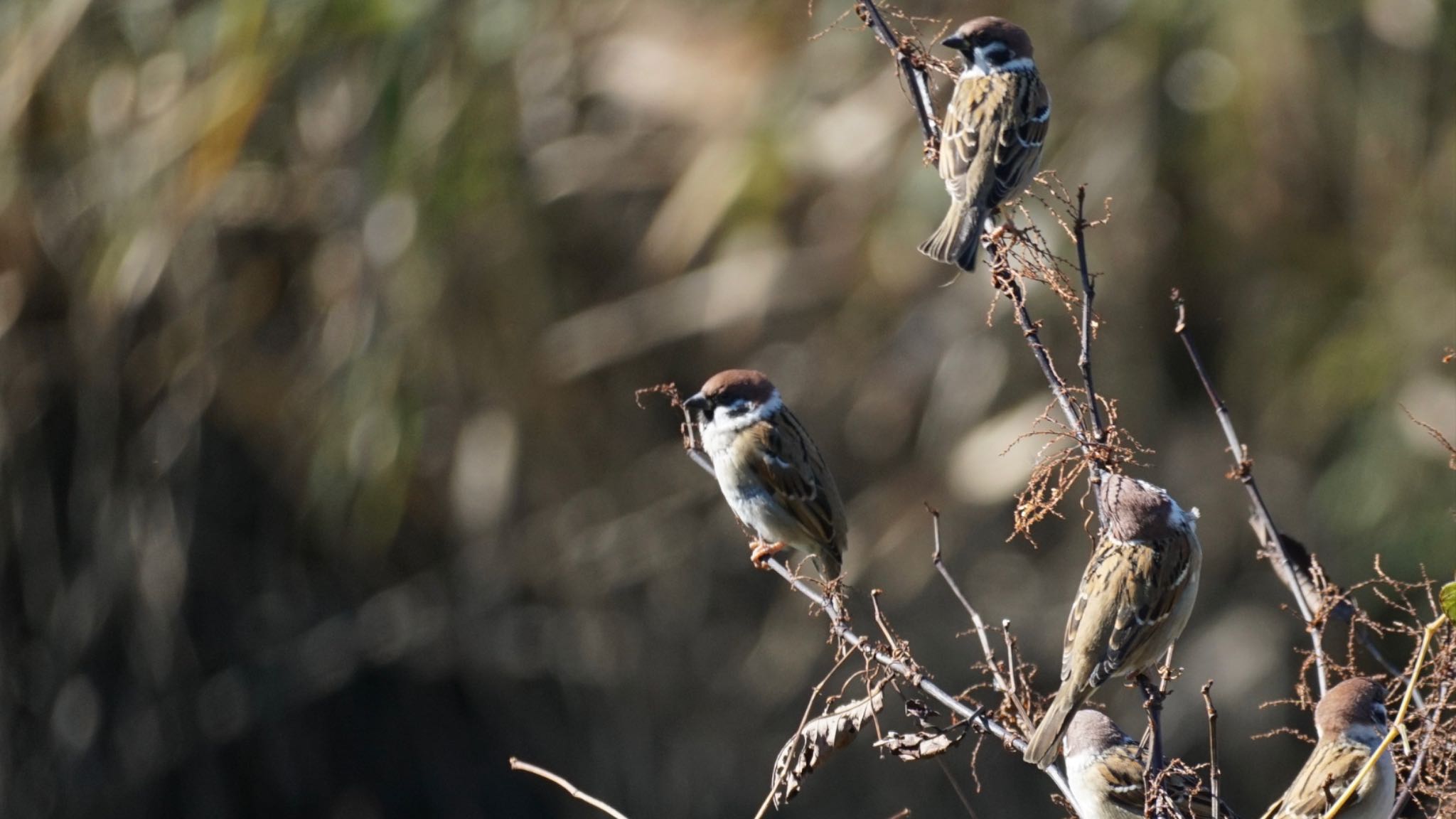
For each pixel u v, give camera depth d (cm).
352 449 1407
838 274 1456
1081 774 632
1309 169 1409
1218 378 1484
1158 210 1409
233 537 1487
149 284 1362
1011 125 700
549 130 1452
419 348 1416
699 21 1455
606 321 1476
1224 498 1485
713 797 1584
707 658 1617
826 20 1405
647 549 1581
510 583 1560
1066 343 1455
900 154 1403
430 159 1382
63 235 1398
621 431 1582
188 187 1343
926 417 1491
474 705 1616
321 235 1420
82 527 1438
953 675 1511
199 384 1423
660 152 1458
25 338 1406
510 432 1485
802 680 1590
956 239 688
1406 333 1411
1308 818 564
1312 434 1464
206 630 1486
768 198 1423
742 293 1458
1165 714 1507
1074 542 1522
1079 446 546
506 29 1373
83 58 1392
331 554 1530
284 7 1337
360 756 1571
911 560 1525
